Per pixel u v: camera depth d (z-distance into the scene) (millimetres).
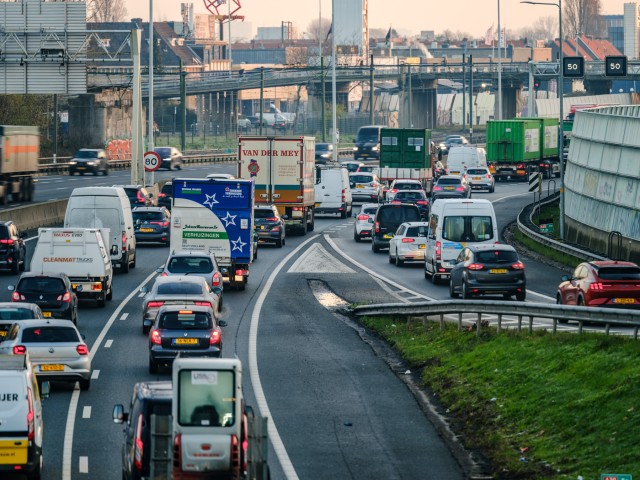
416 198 198125
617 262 96938
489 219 128500
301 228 180875
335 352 91125
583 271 96875
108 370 82062
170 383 53094
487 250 111625
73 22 197375
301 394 76375
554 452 59625
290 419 69688
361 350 92250
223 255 123750
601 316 77625
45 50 196500
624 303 93938
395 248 148375
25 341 74500
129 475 51375
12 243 132625
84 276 110625
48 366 73938
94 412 69938
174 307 80688
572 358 73062
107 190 135875
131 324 102312
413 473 58688
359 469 59250
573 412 64000
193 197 123438
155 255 156625
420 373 83938
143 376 80000
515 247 167000
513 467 58781
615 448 57219
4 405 53375
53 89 198000
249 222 123625
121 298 117938
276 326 102688
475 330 91250
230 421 48094
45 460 59438
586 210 165125
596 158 161750
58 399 73375
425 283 131375
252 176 178125
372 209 178000
